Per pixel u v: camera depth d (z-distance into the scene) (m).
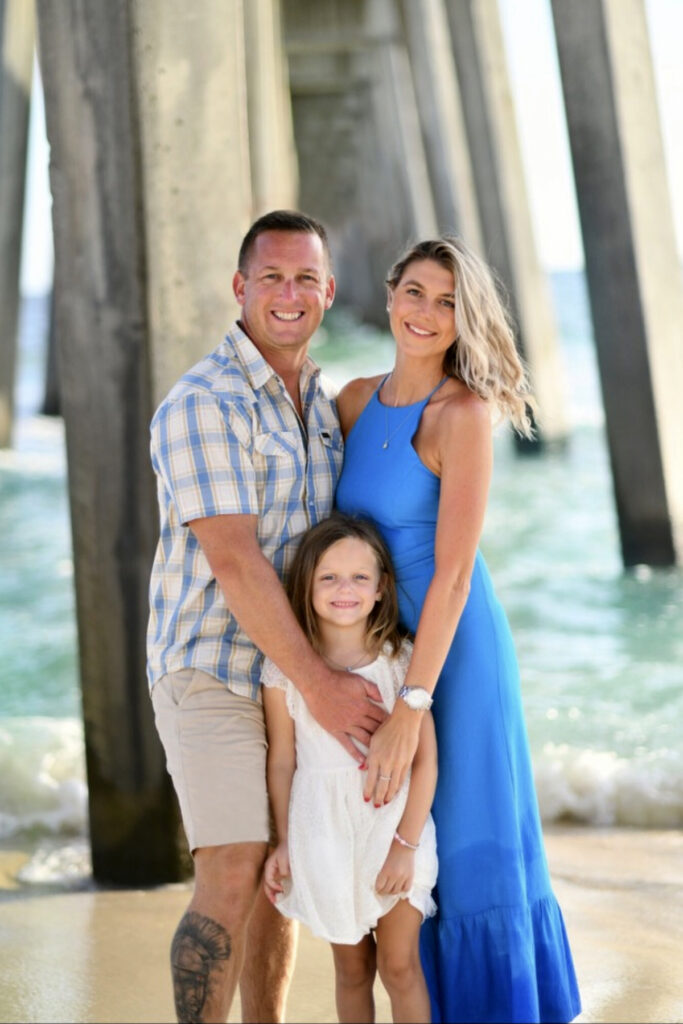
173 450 2.67
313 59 25.58
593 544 9.16
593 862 4.00
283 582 2.79
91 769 3.89
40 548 9.39
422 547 2.78
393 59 21.09
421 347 2.78
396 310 2.81
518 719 2.82
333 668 2.72
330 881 2.59
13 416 14.42
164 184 3.59
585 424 15.82
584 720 5.27
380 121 23.27
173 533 2.77
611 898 3.67
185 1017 2.63
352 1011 2.77
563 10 7.87
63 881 3.93
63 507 10.94
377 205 27.39
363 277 32.97
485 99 13.52
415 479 2.78
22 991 3.10
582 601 7.60
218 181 3.63
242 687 2.72
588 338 28.83
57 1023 2.93
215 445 2.66
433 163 15.95
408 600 2.78
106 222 3.59
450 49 14.00
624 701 5.59
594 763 4.68
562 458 13.35
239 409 2.71
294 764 2.72
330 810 2.62
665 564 8.32
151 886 3.87
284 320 2.84
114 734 3.83
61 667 6.53
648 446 8.26
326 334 31.86
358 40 21.05
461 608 2.67
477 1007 2.72
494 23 13.54
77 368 3.70
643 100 8.01
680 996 2.98
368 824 2.62
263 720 2.75
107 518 3.72
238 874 2.64
